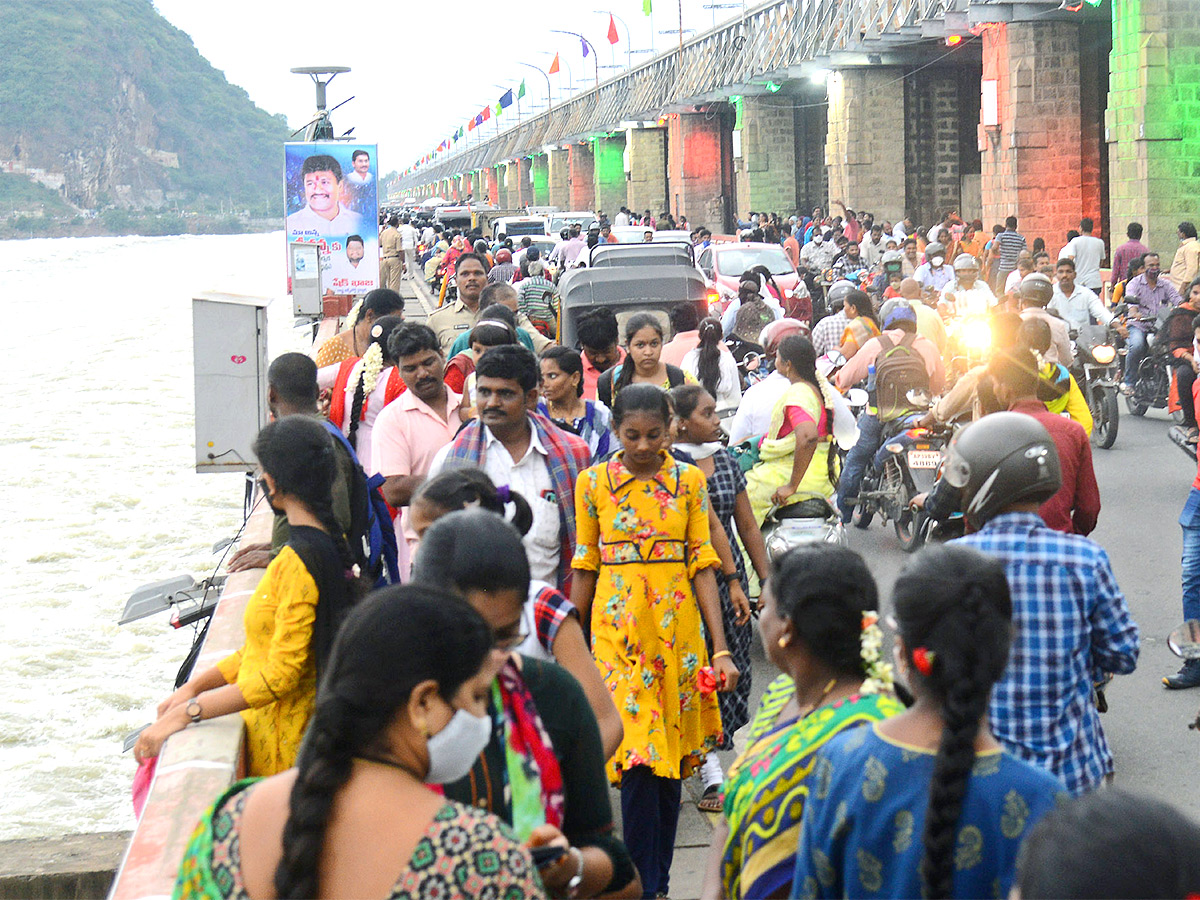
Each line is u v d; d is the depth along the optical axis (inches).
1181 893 70.8
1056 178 1261.1
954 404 406.0
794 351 333.4
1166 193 1063.0
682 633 211.3
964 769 103.8
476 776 121.4
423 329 271.3
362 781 94.7
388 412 273.9
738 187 2288.4
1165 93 1052.5
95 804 353.7
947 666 107.0
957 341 545.0
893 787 108.0
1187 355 574.9
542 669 134.9
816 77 1804.9
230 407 434.6
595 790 136.1
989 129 1298.0
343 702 94.6
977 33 1316.4
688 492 212.2
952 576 110.0
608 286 566.3
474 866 92.7
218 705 189.5
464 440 224.4
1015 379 225.0
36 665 464.4
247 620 186.7
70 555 618.5
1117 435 626.5
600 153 3393.2
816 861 111.8
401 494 267.9
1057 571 162.1
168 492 751.1
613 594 210.4
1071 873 72.1
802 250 1349.7
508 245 1199.6
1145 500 497.4
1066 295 630.5
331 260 1111.0
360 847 93.0
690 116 2578.7
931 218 1726.1
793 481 329.1
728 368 402.3
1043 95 1250.0
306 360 276.5
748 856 129.0
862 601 131.3
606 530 211.8
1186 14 1048.2
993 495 165.9
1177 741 282.7
